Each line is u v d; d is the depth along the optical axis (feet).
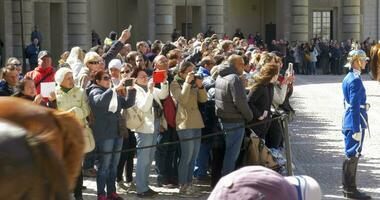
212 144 41.60
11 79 36.17
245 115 39.73
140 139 40.27
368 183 45.09
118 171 42.68
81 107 35.96
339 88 127.34
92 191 42.47
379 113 86.58
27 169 7.12
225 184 9.09
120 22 160.45
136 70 40.19
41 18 140.87
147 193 40.96
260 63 49.26
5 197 7.00
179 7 168.76
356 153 40.22
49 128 9.04
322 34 188.34
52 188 7.30
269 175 9.20
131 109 39.78
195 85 40.83
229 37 168.66
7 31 130.31
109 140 37.63
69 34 146.41
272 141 43.16
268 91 41.09
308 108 93.15
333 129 71.77
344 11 188.75
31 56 108.78
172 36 144.36
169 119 41.57
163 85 40.83
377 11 190.08
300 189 11.19
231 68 40.47
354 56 39.19
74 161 10.57
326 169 49.93
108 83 37.65
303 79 154.40
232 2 178.70
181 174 41.50
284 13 181.57
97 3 154.81
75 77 42.68
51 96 34.88
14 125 7.54
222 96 39.99
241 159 40.81
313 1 186.39
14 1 130.62
